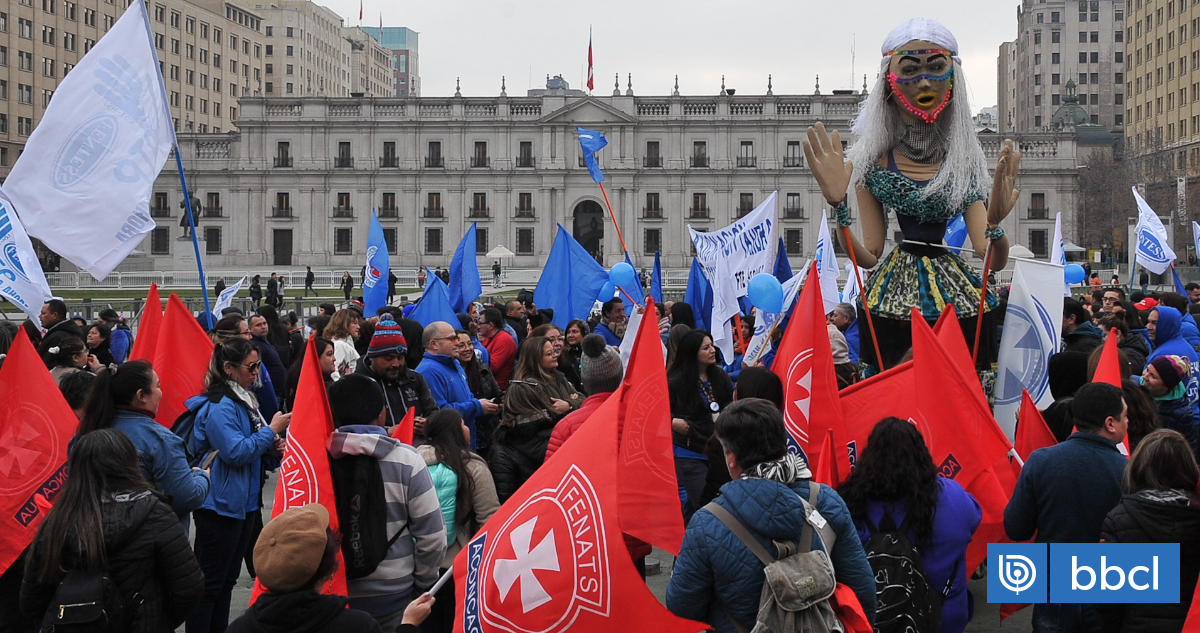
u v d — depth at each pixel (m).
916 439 4.80
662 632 4.23
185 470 5.90
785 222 87.50
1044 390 7.04
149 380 5.89
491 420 9.90
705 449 7.47
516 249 88.75
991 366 7.24
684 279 81.19
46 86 100.12
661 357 4.46
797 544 4.05
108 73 8.58
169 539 4.81
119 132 8.55
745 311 13.32
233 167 89.94
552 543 4.40
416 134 88.88
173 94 114.50
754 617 4.05
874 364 7.06
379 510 5.19
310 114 89.06
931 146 6.79
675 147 87.94
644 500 4.39
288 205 89.44
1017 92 147.25
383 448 5.23
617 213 88.06
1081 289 43.00
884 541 4.70
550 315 14.47
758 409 4.16
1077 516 5.04
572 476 4.43
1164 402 7.81
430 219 88.88
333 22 163.38
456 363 8.66
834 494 4.24
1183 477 4.67
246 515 6.70
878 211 6.99
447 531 5.98
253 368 6.69
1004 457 6.06
